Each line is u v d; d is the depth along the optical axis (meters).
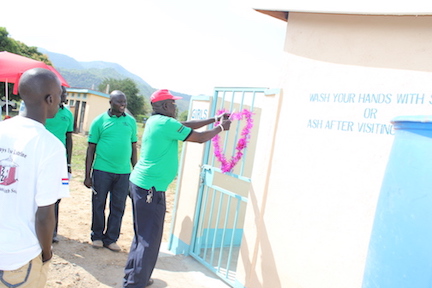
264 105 3.82
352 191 2.91
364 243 2.79
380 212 2.02
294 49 3.55
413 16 2.65
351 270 2.86
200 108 4.75
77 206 6.47
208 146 4.64
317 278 3.10
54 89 1.92
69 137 4.59
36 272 1.88
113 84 48.94
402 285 1.81
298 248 3.28
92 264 4.14
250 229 3.79
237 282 3.89
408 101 2.62
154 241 3.53
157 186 3.51
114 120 4.59
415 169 1.85
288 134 3.51
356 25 3.03
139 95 49.00
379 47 2.85
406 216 1.84
